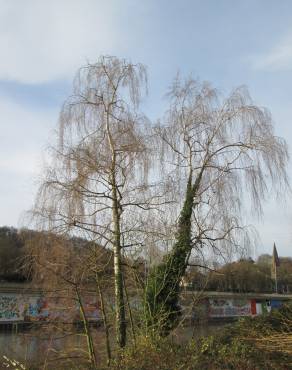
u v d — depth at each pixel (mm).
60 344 13023
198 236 13820
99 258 12547
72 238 12625
